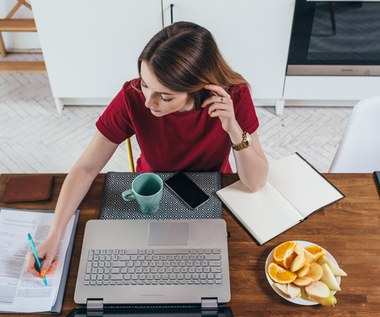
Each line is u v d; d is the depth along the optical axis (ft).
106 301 3.59
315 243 3.95
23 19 8.80
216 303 3.57
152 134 4.59
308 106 8.83
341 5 7.04
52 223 4.00
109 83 8.25
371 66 7.81
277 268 3.67
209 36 3.79
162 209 4.19
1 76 9.37
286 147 8.08
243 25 7.32
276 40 7.49
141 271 3.75
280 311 3.56
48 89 9.14
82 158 4.44
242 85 4.37
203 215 4.16
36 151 8.05
